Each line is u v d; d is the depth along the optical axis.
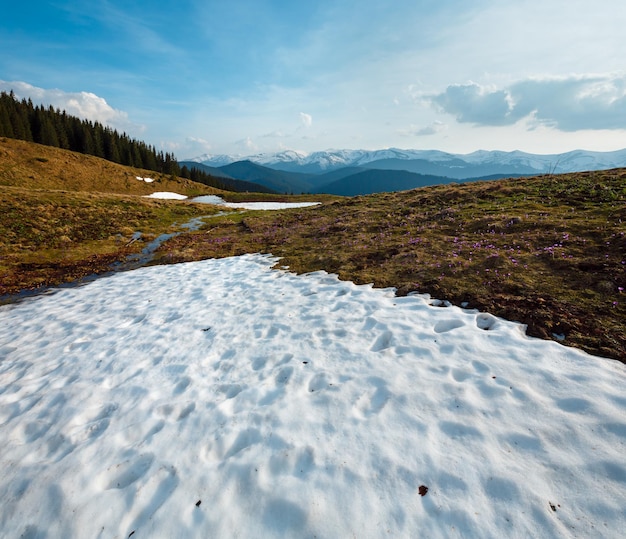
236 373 7.18
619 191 17.22
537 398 5.12
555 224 13.81
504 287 9.43
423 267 12.11
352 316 9.12
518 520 3.49
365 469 4.32
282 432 5.18
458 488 3.91
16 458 5.33
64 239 25.73
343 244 18.39
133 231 30.56
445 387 5.68
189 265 18.94
